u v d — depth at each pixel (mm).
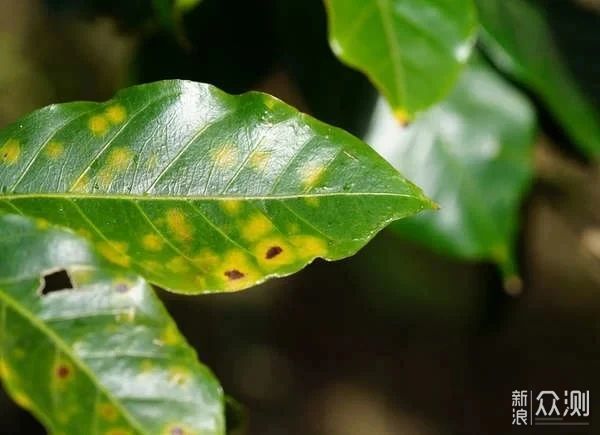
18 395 382
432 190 585
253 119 432
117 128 432
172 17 570
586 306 1523
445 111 590
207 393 393
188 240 429
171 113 432
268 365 1664
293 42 583
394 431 1643
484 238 585
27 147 430
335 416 1657
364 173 428
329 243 426
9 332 391
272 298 1735
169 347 396
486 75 597
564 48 604
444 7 511
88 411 387
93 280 399
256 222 429
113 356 393
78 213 428
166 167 432
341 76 577
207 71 612
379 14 506
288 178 430
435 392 1682
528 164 592
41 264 399
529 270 656
